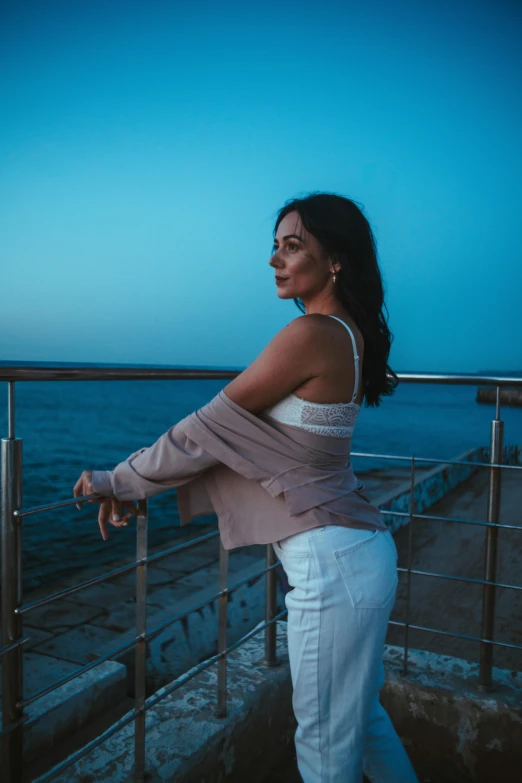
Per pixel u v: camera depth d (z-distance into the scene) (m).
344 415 1.15
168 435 1.19
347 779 1.14
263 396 1.13
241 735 1.73
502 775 1.88
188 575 4.81
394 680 2.03
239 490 1.22
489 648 1.95
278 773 1.89
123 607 4.16
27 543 8.62
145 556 1.42
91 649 3.47
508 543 5.61
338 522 1.14
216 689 1.85
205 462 1.16
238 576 4.63
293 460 1.14
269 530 1.18
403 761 1.39
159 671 3.39
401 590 4.27
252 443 1.14
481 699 1.90
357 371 1.16
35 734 2.33
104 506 1.32
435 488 8.25
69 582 6.70
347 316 1.21
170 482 1.19
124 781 1.43
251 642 2.21
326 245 1.18
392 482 10.88
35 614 4.03
